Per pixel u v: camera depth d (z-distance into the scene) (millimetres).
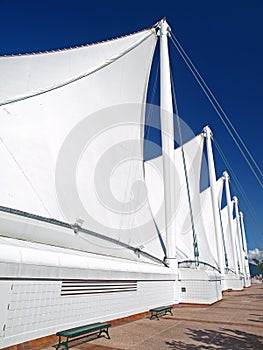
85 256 7484
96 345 5664
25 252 5355
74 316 6348
